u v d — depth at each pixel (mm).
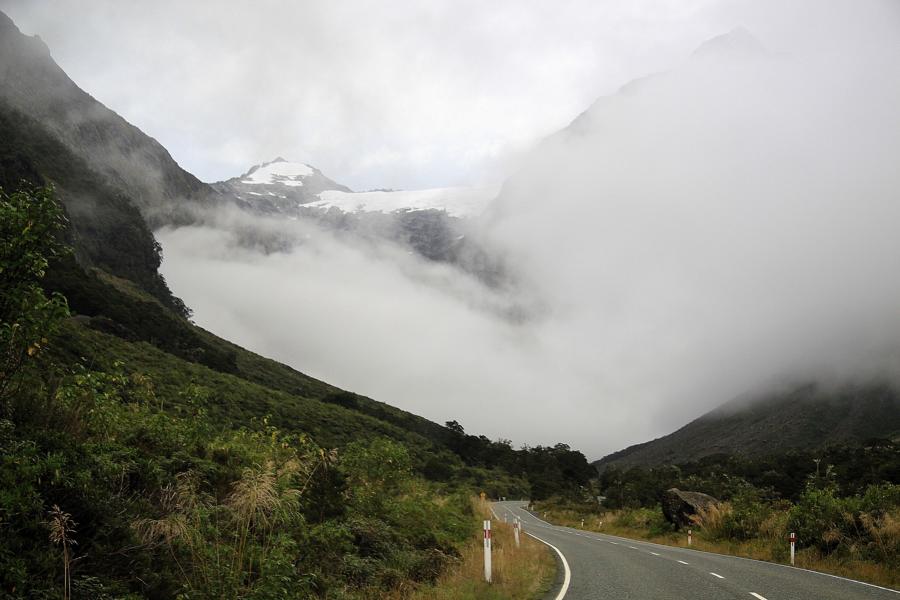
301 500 11570
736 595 11992
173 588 6484
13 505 5832
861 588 13484
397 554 12008
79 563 6109
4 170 81875
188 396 12992
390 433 91000
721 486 58594
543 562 17781
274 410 61656
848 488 49250
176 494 8109
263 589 6512
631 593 12242
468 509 28375
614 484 105625
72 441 7398
